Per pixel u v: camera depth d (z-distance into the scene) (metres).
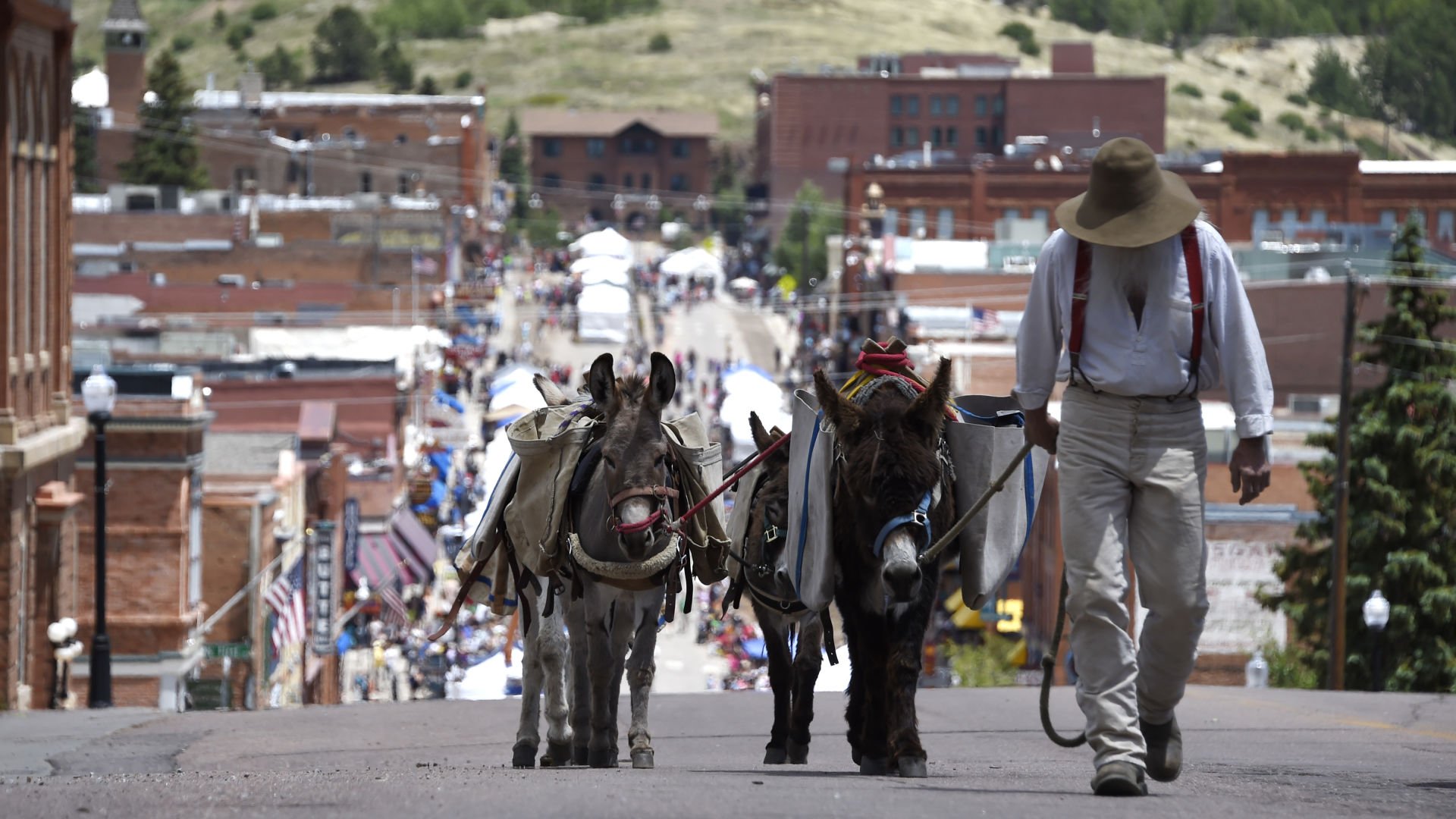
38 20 115.81
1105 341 27.97
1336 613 125.12
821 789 28.95
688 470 40.56
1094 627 27.72
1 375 109.62
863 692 34.97
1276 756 44.12
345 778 33.09
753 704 72.12
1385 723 57.91
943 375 31.56
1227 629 157.62
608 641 39.34
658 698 76.44
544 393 43.09
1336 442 145.00
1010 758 45.47
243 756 51.62
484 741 57.16
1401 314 151.38
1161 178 28.17
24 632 114.19
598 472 38.88
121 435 135.12
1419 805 27.95
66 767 48.72
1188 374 27.84
